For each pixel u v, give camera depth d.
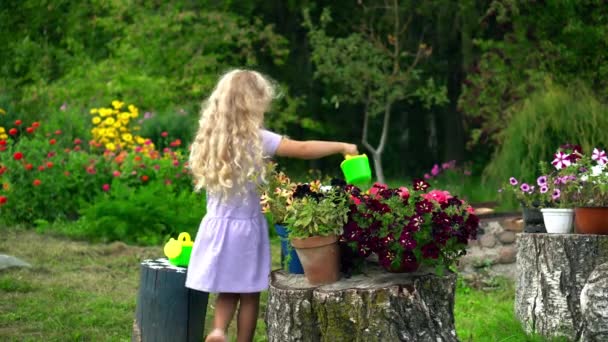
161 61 17.09
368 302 3.77
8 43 19.97
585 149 9.94
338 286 3.89
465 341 5.31
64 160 10.75
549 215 5.55
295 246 3.94
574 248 5.20
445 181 14.72
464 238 4.01
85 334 5.52
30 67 19.11
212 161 4.04
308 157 4.14
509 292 7.17
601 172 5.54
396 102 21.20
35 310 6.05
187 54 17.09
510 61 16.80
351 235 3.87
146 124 13.78
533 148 10.06
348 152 4.18
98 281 7.20
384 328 3.76
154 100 15.98
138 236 9.27
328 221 3.85
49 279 7.18
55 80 18.97
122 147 11.63
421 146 22.48
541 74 15.05
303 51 20.12
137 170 10.49
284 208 4.02
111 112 12.09
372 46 16.69
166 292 4.53
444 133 22.12
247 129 4.06
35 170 10.20
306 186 4.01
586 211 5.30
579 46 15.78
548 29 16.52
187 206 9.80
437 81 20.19
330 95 20.03
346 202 3.95
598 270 4.72
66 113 13.35
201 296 4.64
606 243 5.14
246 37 17.75
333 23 20.00
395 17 18.30
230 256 4.03
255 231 4.08
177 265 4.69
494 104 15.80
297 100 17.91
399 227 3.87
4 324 5.70
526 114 10.30
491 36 18.17
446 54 20.14
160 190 10.01
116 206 9.30
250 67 18.78
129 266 7.95
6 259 7.49
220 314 4.11
